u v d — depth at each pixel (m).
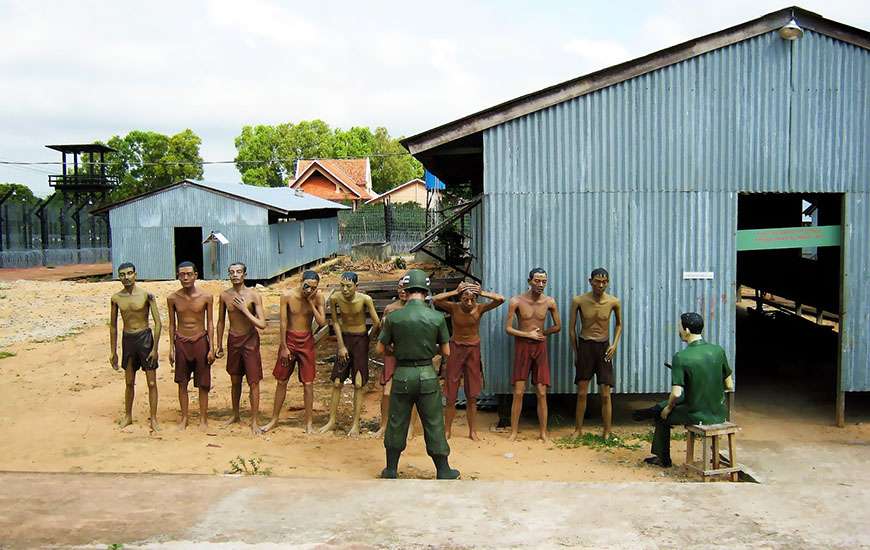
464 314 9.27
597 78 9.96
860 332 10.28
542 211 10.12
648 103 10.05
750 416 10.90
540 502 5.00
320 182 57.59
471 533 4.46
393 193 62.84
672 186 10.12
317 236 38.47
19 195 49.81
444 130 10.06
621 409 11.32
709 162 10.12
